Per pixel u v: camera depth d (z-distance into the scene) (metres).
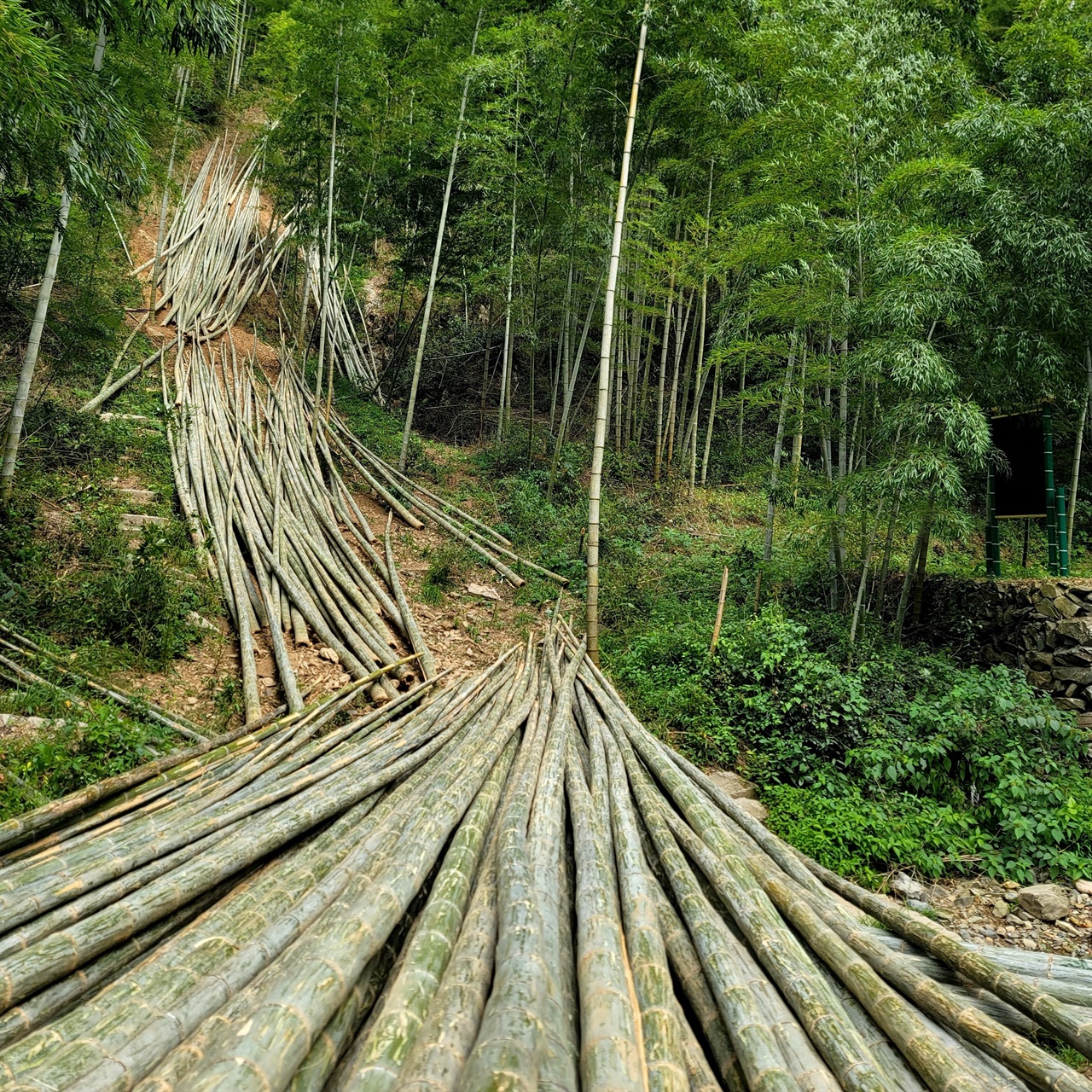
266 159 14.16
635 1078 1.43
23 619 4.42
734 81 7.52
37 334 5.66
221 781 3.27
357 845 2.65
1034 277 5.52
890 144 5.90
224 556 6.01
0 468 5.49
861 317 5.55
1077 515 9.23
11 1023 1.73
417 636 5.75
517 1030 1.45
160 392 9.15
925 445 5.25
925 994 2.04
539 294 11.09
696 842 2.78
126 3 5.33
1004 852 3.80
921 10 6.93
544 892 2.21
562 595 7.40
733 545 9.17
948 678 5.34
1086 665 5.18
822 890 2.83
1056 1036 1.90
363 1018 1.81
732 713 4.96
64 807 2.75
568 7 8.08
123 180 5.39
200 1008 1.70
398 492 8.85
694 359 12.98
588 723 4.33
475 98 10.59
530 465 10.13
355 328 15.17
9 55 3.45
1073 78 5.98
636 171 9.32
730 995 1.88
